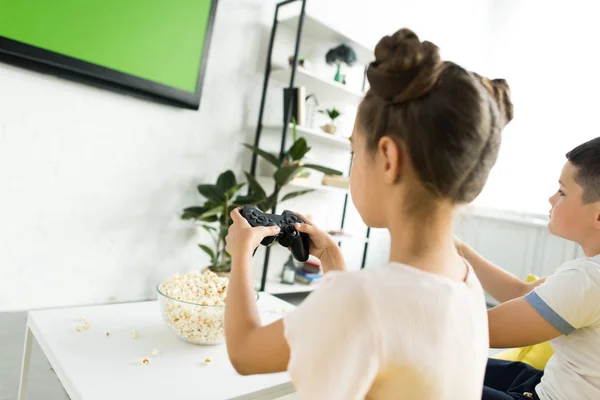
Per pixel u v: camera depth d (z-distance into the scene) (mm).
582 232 786
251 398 735
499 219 3535
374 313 397
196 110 2271
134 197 2121
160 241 2252
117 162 2037
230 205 2172
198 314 842
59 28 1749
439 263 459
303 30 2672
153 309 1061
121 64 1936
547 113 3434
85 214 1979
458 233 3781
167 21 2047
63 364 720
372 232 3600
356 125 498
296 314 439
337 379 396
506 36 3830
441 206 448
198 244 2230
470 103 421
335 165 3207
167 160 2211
